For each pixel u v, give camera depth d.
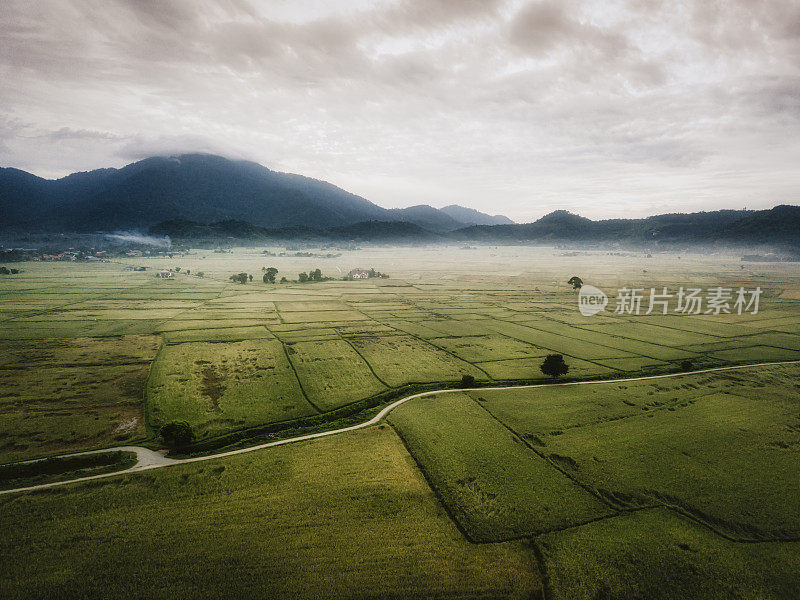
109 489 41.19
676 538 36.66
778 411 62.09
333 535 36.09
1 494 40.16
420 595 30.44
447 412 60.72
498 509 39.97
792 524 38.62
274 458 47.94
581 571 32.88
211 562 32.72
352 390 69.25
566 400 65.62
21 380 69.19
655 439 53.47
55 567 31.72
